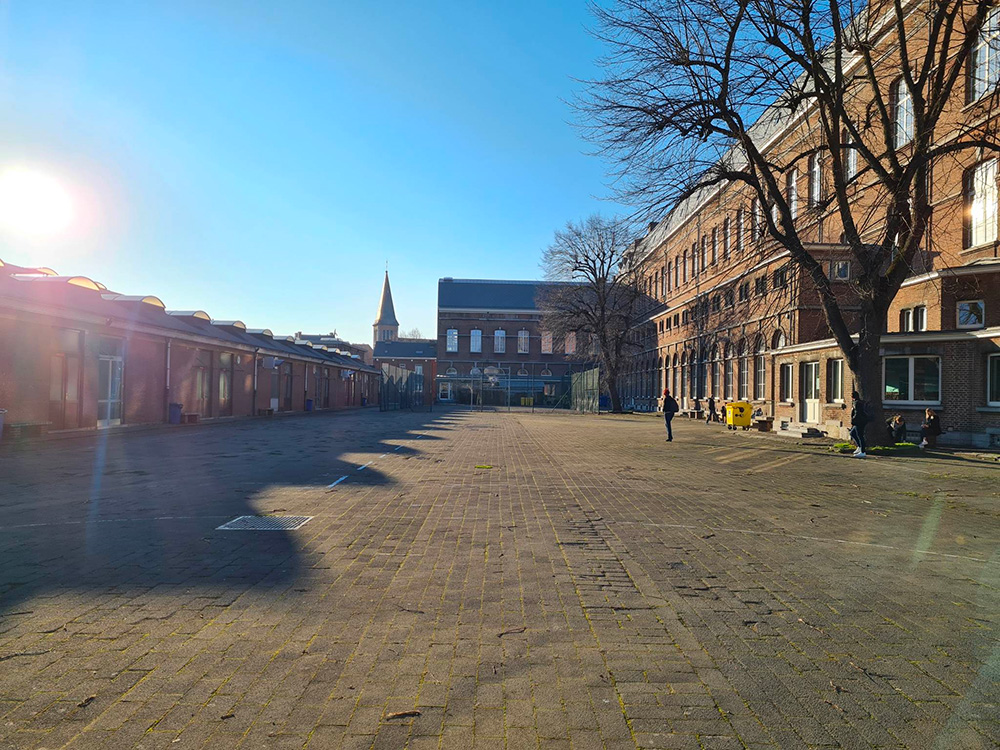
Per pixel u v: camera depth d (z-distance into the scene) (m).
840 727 3.04
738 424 27.86
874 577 5.62
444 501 9.16
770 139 29.38
